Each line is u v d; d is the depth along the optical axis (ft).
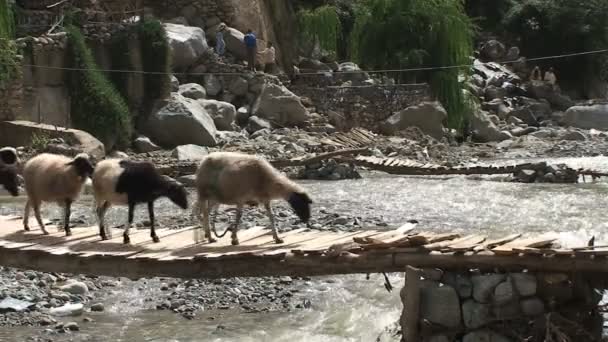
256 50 112.98
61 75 90.17
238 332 32.99
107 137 88.28
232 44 113.19
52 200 36.55
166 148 93.35
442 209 60.18
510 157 98.07
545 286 27.94
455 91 120.57
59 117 89.25
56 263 33.40
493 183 74.43
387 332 32.73
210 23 115.85
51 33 91.56
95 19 97.91
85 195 66.80
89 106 88.84
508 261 27.66
